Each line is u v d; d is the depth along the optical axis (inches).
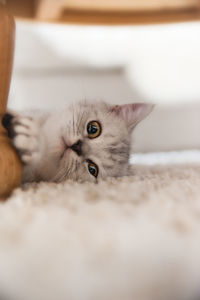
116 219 8.0
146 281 6.2
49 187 11.7
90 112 15.5
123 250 6.6
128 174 16.5
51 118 14.7
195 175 16.2
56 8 18.9
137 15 21.0
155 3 19.6
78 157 14.4
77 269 6.2
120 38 31.9
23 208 8.8
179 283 6.3
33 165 11.5
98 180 14.4
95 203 9.4
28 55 32.5
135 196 10.0
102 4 19.5
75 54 33.2
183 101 38.2
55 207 8.9
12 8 18.8
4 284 6.1
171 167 21.4
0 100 11.3
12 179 10.4
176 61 35.1
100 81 36.4
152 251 6.7
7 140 10.6
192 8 20.5
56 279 6.0
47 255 6.5
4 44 11.1
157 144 39.1
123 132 16.9
